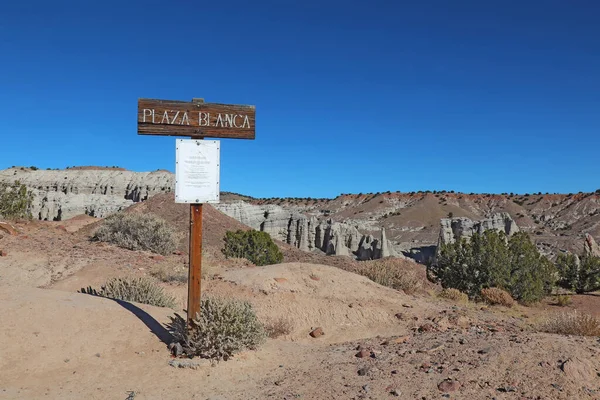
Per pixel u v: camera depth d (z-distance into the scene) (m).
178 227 34.84
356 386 5.97
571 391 5.29
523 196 183.88
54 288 12.76
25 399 5.65
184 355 7.11
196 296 7.28
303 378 6.53
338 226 68.06
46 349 6.86
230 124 7.48
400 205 186.62
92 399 5.77
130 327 7.83
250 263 19.48
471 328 10.27
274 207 66.69
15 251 15.55
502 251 19.42
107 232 19.41
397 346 7.98
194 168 7.21
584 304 20.20
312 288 13.78
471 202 184.00
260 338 7.82
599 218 143.00
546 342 6.87
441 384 5.66
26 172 137.50
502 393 5.37
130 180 130.88
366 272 18.09
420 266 25.22
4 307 7.64
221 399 5.86
